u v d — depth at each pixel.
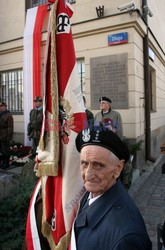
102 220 1.12
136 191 4.95
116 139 1.21
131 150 5.60
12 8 8.30
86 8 6.69
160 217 3.98
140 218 1.12
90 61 6.57
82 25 6.59
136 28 6.15
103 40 6.38
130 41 6.05
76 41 6.77
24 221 2.73
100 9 6.33
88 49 6.60
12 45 8.24
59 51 1.65
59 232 1.53
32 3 7.97
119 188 1.22
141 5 6.82
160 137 9.94
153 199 4.77
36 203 1.80
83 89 6.86
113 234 1.03
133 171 5.65
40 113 5.43
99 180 1.19
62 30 1.65
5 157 5.97
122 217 1.07
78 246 1.16
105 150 1.18
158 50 9.01
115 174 1.23
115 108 6.26
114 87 6.26
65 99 1.63
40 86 7.41
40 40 7.33
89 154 1.20
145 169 6.57
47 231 1.61
